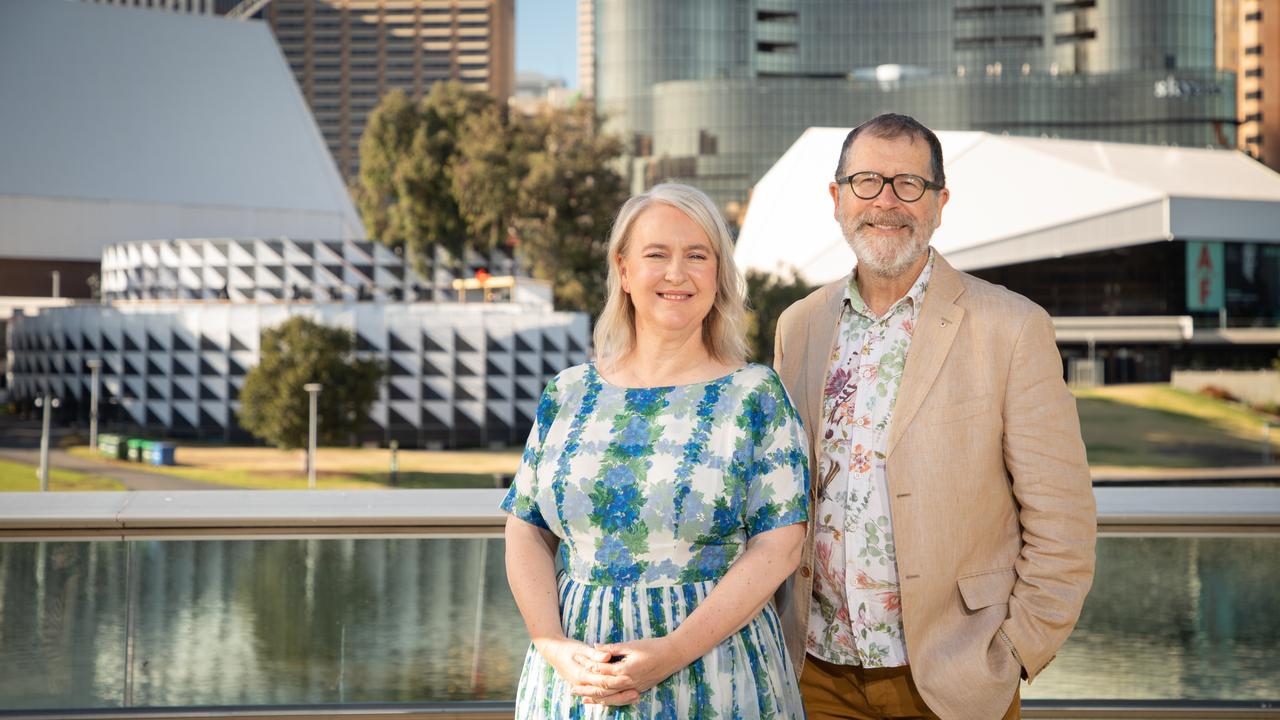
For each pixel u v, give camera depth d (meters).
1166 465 38.69
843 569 2.10
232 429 46.31
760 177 89.62
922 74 90.81
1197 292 54.88
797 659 2.16
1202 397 51.53
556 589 1.96
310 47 150.88
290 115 77.00
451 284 55.34
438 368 44.53
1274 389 51.12
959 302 2.06
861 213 2.06
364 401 42.16
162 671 2.88
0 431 49.44
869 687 2.12
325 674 2.89
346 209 78.25
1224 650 2.88
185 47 76.12
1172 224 51.72
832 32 96.19
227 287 50.88
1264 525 2.85
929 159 2.05
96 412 47.75
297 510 2.91
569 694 1.88
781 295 51.53
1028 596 1.97
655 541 1.87
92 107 72.38
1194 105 88.62
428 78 151.12
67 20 74.31
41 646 2.86
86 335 48.72
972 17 95.75
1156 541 2.89
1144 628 2.89
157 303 47.31
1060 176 55.41
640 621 1.85
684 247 1.94
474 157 53.91
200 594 2.89
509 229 56.22
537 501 1.98
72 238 69.50
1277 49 106.62
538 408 2.05
